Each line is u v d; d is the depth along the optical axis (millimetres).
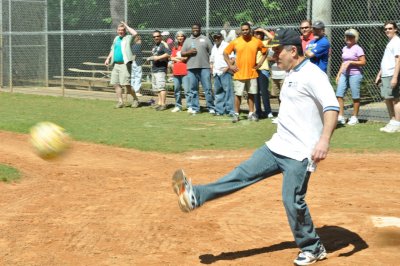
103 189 11500
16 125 19047
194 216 9602
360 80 17969
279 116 7328
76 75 30453
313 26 16422
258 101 19891
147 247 8156
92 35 29750
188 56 21203
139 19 27516
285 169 7188
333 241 8258
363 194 10836
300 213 7207
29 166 13484
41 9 30375
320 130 7172
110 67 29219
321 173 12555
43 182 12055
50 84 30984
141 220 9398
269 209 9945
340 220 9211
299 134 7125
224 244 8234
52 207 10203
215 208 10055
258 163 7316
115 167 13539
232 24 25172
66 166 13602
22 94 28766
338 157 14148
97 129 18406
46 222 9320
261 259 7629
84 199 10734
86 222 9312
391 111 16891
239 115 20594
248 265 7422
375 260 7453
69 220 9438
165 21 26812
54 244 8297
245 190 11297
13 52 30953
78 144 16219
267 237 8523
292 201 7168
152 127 18750
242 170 7344
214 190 7270
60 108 23688
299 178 7121
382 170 12797
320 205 10102
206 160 14164
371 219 9203
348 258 7543
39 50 30562
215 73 20734
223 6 25359
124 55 23031
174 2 26453
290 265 7422
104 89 29688
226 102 20688
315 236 7379
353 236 8445
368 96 22766
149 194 11062
